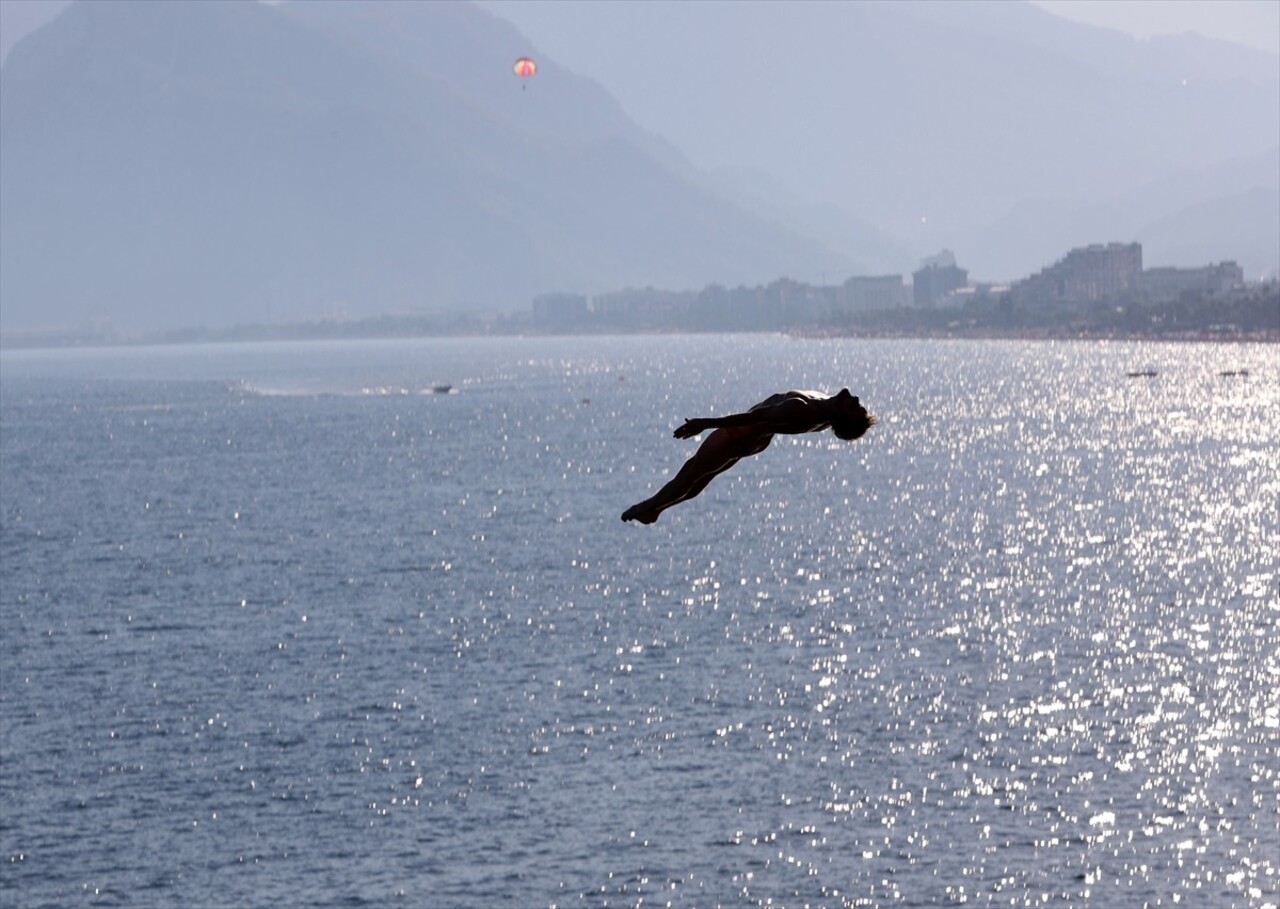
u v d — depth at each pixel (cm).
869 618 19638
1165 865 11175
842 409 3444
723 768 13450
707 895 10931
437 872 11394
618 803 12662
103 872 11512
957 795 12669
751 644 18212
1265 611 19512
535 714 15238
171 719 15350
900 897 10781
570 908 10769
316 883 11275
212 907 10844
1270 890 10700
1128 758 13412
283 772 13625
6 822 12488
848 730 14450
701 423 3428
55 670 17650
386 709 15562
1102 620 19200
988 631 18675
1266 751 13488
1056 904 10600
